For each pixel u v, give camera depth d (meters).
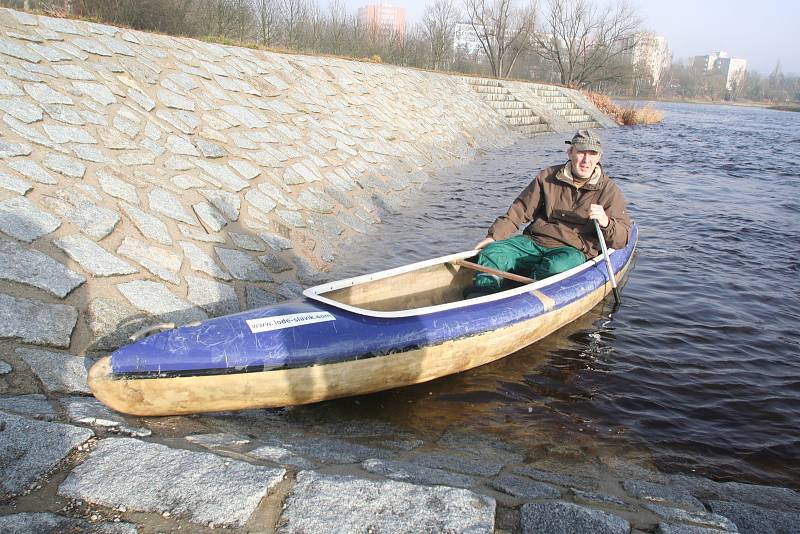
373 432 3.47
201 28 17.62
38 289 3.84
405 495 2.44
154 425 3.15
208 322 3.53
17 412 2.86
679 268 6.93
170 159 6.39
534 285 4.79
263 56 10.85
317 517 2.28
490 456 3.25
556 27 40.91
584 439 3.54
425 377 4.11
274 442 3.09
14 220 4.21
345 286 4.41
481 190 11.03
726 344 4.97
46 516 2.20
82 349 3.67
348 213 8.13
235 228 6.04
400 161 11.41
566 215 5.36
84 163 5.31
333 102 11.29
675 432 3.68
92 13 13.30
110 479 2.42
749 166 15.77
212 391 3.34
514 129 20.81
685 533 2.39
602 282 5.38
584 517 2.42
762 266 7.09
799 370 4.56
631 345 4.90
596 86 53.28
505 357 4.62
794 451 3.54
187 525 2.21
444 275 5.23
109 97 6.60
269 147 8.14
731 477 3.25
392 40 34.03
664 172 14.48
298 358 3.52
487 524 2.32
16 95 5.53
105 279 4.26
